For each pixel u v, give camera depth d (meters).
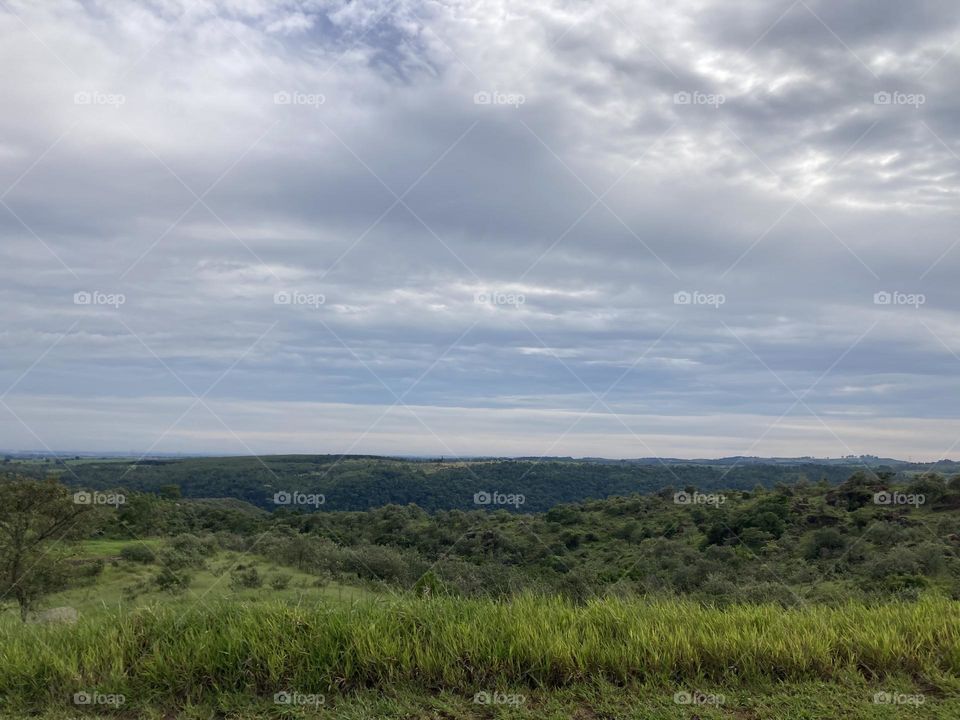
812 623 5.54
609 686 4.52
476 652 4.72
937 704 4.36
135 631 5.00
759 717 4.14
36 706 4.21
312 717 4.06
